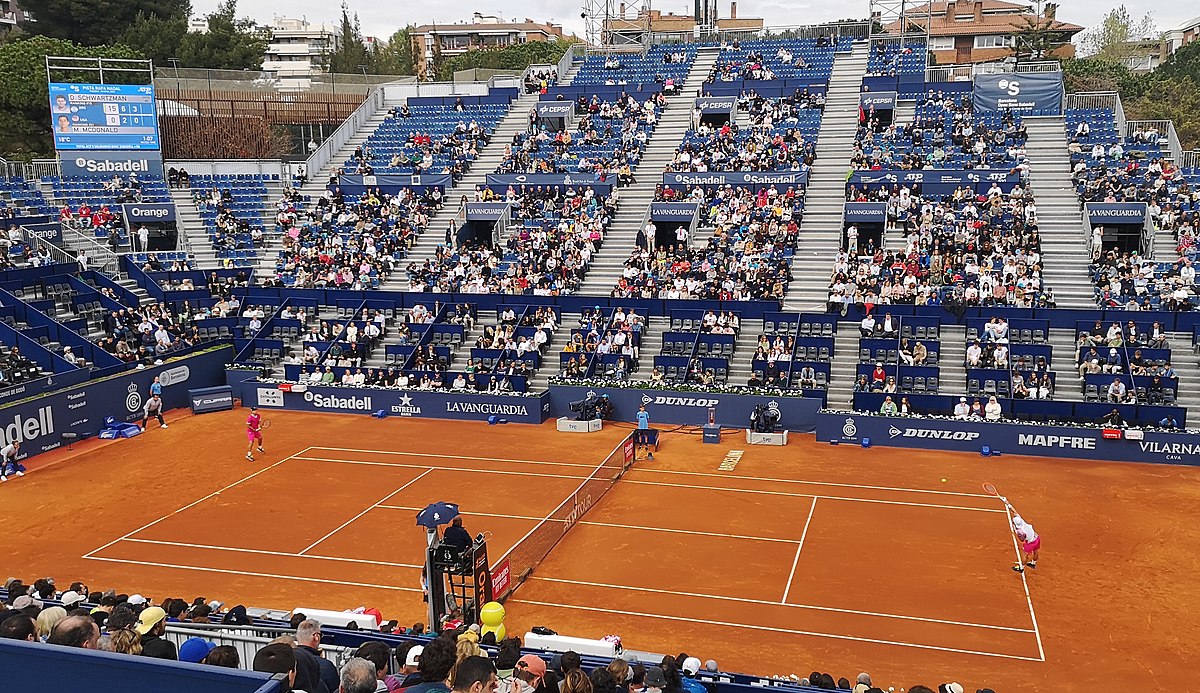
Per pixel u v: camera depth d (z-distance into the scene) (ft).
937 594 74.33
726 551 84.17
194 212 189.88
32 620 34.17
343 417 139.85
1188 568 78.74
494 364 144.05
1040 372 125.39
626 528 90.48
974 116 188.44
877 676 61.72
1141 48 440.45
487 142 207.31
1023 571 78.43
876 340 136.15
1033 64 202.69
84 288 154.30
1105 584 75.72
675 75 226.99
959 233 153.89
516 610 72.59
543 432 129.80
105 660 25.98
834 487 102.94
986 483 103.50
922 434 119.03
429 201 186.09
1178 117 265.34
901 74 207.10
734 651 65.51
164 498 101.60
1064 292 143.43
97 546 87.40
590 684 33.45
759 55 225.35
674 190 176.86
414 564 82.53
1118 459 111.96
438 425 134.51
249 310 162.81
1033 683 60.49
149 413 134.10
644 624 69.92
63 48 234.58
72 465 114.83
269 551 85.76
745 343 144.36
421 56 509.76
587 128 203.10
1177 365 125.70
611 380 139.03
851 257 154.30
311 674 30.04
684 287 153.17
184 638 47.98
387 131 216.95
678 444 122.52
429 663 28.27
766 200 169.89
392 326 159.74
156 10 312.09
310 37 586.86
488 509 96.48
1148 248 147.95
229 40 303.89
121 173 184.34
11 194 173.68
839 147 185.88
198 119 236.02
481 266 166.20
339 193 190.39
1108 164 168.55
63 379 126.00
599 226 172.14
